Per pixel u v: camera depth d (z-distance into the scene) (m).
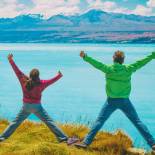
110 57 162.25
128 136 13.48
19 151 11.80
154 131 36.50
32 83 12.51
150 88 71.12
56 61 148.12
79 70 108.94
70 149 12.14
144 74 98.44
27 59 165.12
